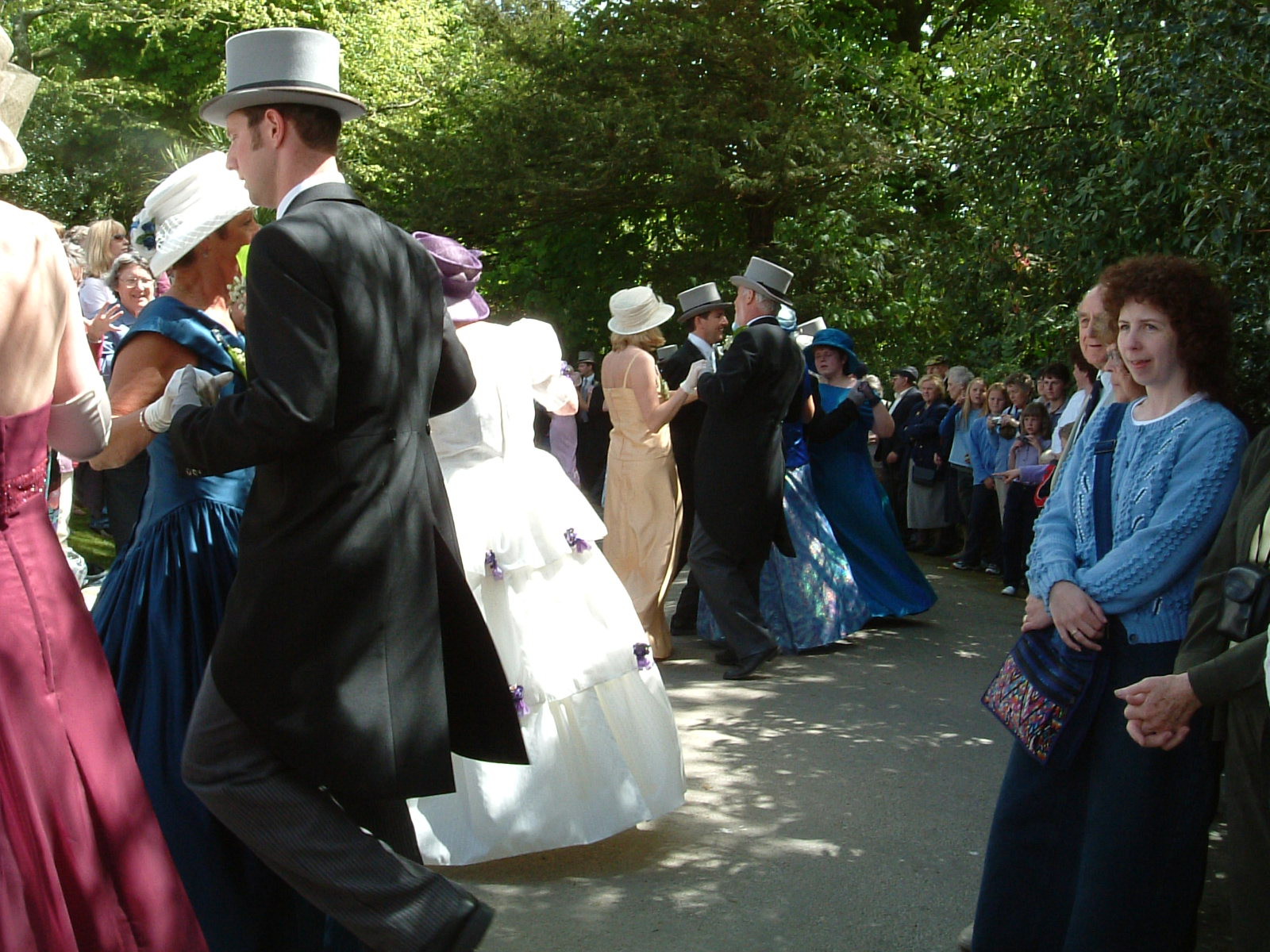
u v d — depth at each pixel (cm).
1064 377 853
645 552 648
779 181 1769
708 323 748
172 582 282
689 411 727
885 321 1745
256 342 232
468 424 384
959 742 509
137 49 2341
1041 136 703
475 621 260
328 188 255
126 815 224
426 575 248
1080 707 277
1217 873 377
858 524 743
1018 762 292
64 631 221
